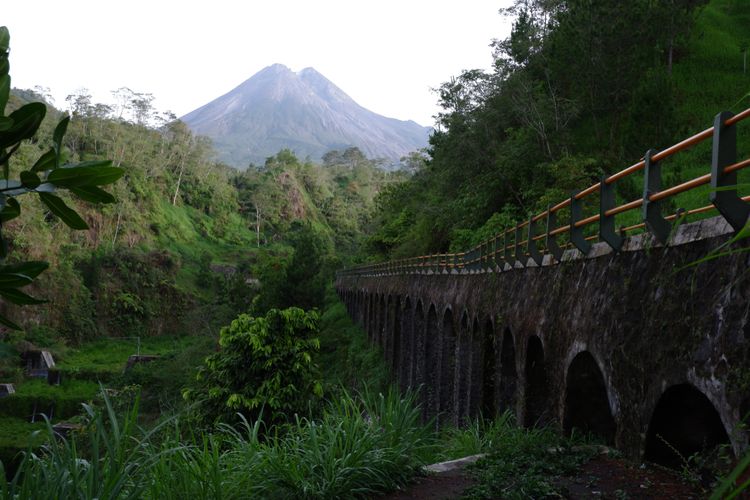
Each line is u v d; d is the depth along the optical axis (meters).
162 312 87.56
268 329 14.83
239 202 145.38
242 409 14.30
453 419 19.17
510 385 13.45
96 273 83.75
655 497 6.07
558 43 34.66
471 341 16.95
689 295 6.08
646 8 34.38
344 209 162.75
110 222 98.31
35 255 75.00
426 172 56.00
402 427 7.38
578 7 34.69
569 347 9.32
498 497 6.29
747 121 30.95
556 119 33.62
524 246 13.09
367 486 6.39
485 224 33.22
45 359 65.50
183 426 13.55
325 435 6.92
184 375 37.81
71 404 55.06
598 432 9.23
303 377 14.91
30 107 2.70
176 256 97.44
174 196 126.25
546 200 28.23
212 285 98.12
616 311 7.80
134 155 116.31
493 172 35.03
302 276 47.25
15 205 2.89
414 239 47.16
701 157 29.31
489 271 15.95
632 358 7.19
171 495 5.30
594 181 30.00
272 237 137.25
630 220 21.88
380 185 182.88
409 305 32.97
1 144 2.75
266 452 6.37
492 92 35.75
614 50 33.69
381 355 39.81
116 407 21.03
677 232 6.55
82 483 4.56
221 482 5.76
